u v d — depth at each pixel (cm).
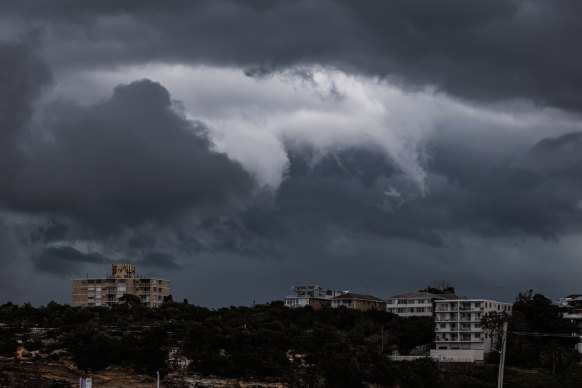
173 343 18188
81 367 16912
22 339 17738
